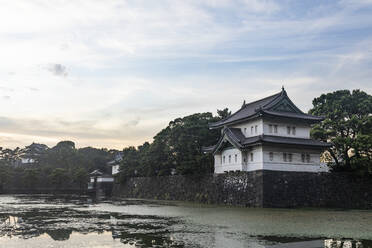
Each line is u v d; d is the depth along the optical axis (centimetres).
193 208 5006
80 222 3375
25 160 16112
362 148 5422
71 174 12044
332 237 2472
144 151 9506
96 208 5178
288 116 5431
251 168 5322
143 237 2473
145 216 3938
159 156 8038
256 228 2891
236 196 5359
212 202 5931
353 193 5378
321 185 5247
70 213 4356
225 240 2341
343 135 6253
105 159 14238
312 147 5441
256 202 4909
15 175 12088
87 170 13388
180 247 2111
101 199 8194
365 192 5441
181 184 7056
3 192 11200
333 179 5350
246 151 5444
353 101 6419
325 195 5219
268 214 4025
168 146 7812
